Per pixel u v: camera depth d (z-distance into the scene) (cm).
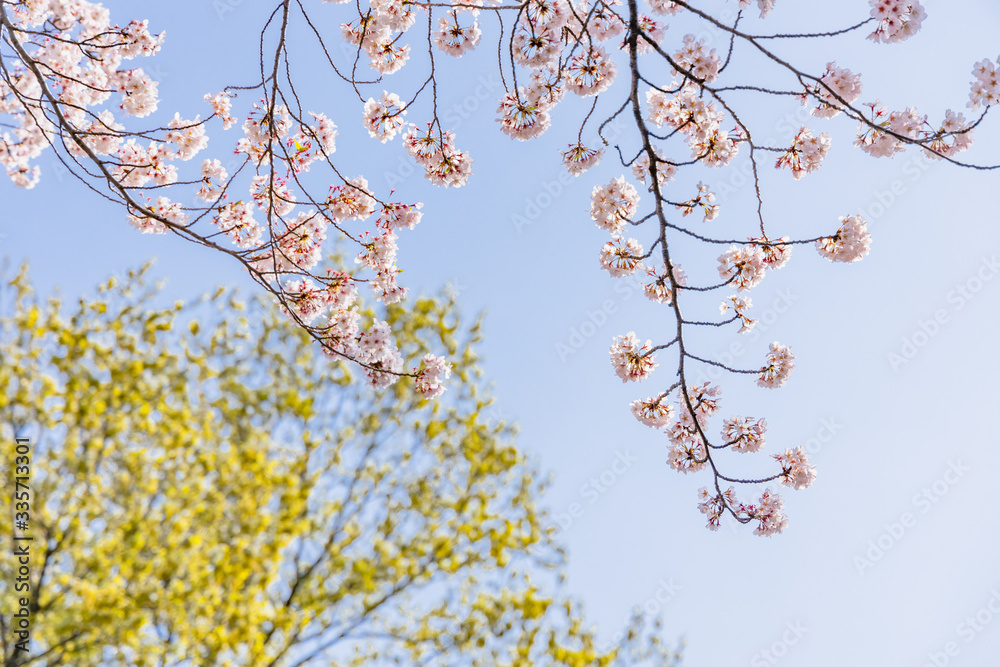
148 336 823
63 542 713
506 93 434
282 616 751
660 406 467
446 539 847
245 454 814
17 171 492
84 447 766
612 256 464
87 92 460
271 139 374
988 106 334
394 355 443
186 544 746
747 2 375
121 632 670
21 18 446
